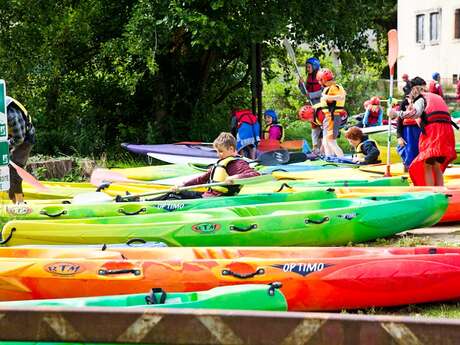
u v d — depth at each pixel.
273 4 20.09
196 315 4.03
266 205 10.73
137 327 4.05
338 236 10.19
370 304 7.84
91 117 21.50
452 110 34.75
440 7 45.59
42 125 20.83
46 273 7.57
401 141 13.99
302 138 25.81
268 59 24.22
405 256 7.91
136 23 18.92
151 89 22.00
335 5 20.78
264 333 3.99
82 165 17.70
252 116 18.52
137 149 19.05
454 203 11.84
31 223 9.50
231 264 7.57
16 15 20.00
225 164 11.53
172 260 7.62
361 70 30.48
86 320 4.09
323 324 3.95
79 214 10.93
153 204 11.00
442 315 7.77
